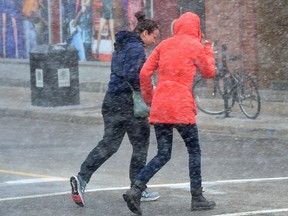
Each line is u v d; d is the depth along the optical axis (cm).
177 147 2828
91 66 4600
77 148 2839
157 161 1661
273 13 3962
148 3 4397
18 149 2841
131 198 1644
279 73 3966
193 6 4244
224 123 3231
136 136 1780
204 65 1664
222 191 1927
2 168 2447
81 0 4719
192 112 1659
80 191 1759
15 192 2038
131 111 1764
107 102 1775
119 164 2480
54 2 4881
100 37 4622
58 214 1709
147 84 1695
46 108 3903
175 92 1650
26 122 3672
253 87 3322
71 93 3969
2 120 3766
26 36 5078
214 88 3541
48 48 3944
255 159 2528
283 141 2911
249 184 2041
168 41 1681
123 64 1745
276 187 1984
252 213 1642
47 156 2669
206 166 2412
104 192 1936
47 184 2153
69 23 4806
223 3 4072
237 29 4038
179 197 1844
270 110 3578
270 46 3988
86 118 3594
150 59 1691
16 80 5053
